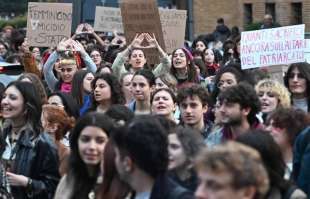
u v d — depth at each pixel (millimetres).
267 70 12727
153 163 5871
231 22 35969
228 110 8328
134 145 5863
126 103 12031
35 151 8648
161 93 9797
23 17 45438
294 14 34688
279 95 9562
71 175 7121
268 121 7988
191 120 9406
